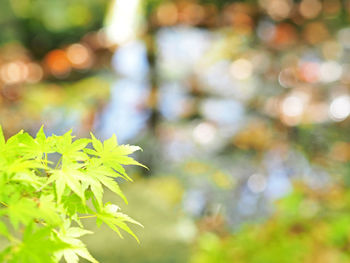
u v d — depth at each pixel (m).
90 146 7.19
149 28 8.83
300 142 7.50
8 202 0.73
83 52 8.59
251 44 9.38
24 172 0.83
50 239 0.78
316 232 3.88
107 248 4.16
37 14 10.39
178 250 4.39
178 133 8.02
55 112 7.69
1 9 10.22
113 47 8.70
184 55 9.36
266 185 6.89
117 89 8.43
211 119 8.16
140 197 5.26
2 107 7.40
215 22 9.43
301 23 9.72
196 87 8.70
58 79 8.36
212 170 7.10
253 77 8.81
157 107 8.27
